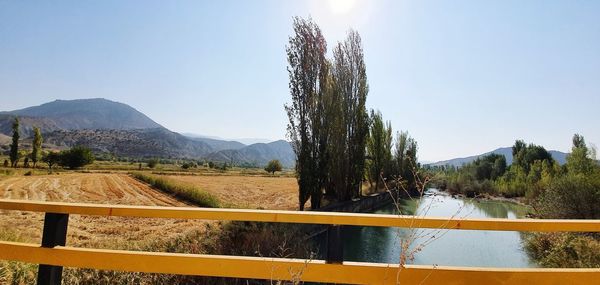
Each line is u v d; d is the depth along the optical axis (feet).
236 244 31.73
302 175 74.18
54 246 6.28
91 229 42.75
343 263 5.78
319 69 77.15
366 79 98.43
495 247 50.47
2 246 6.31
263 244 31.68
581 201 58.44
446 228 5.60
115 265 6.09
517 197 143.43
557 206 61.57
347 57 96.94
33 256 6.21
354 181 97.60
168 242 29.84
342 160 90.02
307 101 75.51
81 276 17.33
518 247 49.42
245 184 165.37
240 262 5.95
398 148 141.79
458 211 5.71
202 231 33.35
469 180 160.45
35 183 127.54
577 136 119.34
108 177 167.84
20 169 202.39
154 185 130.72
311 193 74.33
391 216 5.74
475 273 5.71
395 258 46.75
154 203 86.33
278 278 5.85
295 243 35.81
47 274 6.22
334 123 83.87
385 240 56.49
